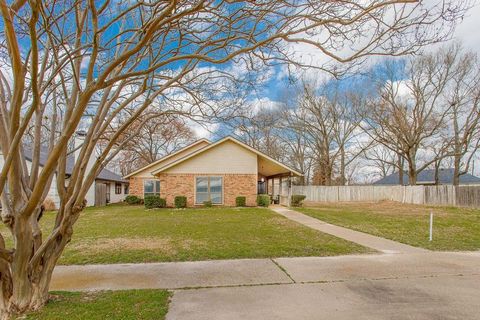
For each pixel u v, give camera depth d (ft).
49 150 13.70
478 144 81.71
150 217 46.29
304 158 126.00
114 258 21.58
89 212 56.44
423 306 13.16
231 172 64.80
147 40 10.41
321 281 16.60
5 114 12.03
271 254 22.68
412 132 88.53
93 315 12.19
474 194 66.18
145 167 80.69
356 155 115.44
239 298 14.15
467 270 18.67
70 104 13.41
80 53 13.67
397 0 9.82
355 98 100.99
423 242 27.76
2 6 8.39
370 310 12.74
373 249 24.61
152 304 13.33
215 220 42.04
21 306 12.39
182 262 20.57
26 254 12.34
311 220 43.01
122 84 14.89
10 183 11.63
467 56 77.92
